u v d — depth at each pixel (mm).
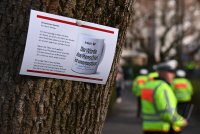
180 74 14688
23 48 2141
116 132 14750
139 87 17281
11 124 2215
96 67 2281
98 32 2240
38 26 2107
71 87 2250
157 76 7191
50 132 2236
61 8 2146
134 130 15180
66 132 2273
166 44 47281
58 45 2154
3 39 2178
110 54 2303
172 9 40344
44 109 2217
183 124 6871
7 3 2162
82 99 2291
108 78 2367
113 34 2289
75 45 2189
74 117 2283
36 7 2125
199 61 46375
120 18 2307
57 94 2229
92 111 2340
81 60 2227
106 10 2254
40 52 2131
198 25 42844
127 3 2320
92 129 2359
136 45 50750
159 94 6859
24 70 2143
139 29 42094
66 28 2158
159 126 6930
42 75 2174
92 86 2316
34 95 2197
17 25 2145
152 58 44312
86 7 2195
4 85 2205
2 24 2176
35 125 2215
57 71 2188
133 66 46875
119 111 20797
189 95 14523
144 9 40219
